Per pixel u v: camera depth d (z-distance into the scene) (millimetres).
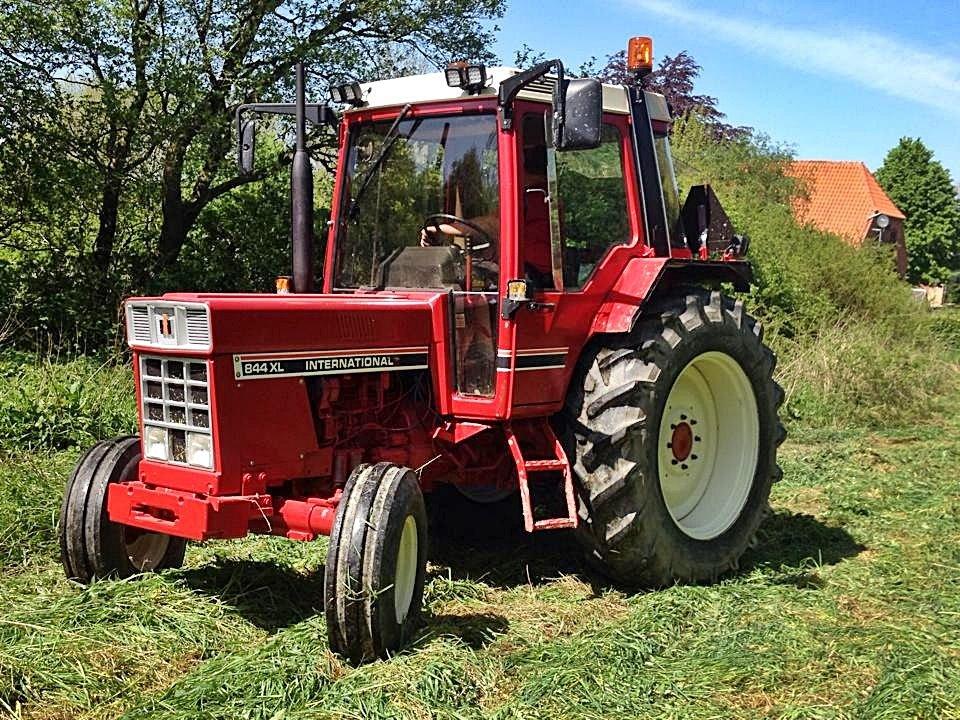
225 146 10930
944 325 15711
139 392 4375
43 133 10445
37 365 8820
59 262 10922
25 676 3678
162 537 4859
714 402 5773
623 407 4918
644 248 5387
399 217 5098
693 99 26859
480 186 4828
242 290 12250
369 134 5203
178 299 4125
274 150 12102
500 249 4699
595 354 5117
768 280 12586
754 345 5691
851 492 7277
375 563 3883
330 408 4500
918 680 3951
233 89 11492
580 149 4301
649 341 5051
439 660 3924
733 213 14414
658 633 4438
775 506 6957
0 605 4379
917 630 4527
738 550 5520
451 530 5992
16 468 6094
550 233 4895
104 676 3771
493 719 3574
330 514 4098
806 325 12625
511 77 4598
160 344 4191
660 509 5070
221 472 4094
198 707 3504
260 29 11422
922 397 11328
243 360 4121
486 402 4723
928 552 5824
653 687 3910
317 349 4355
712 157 18500
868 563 5645
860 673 4094
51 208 10500
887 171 54188
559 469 4832
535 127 4836
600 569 5121
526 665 4051
